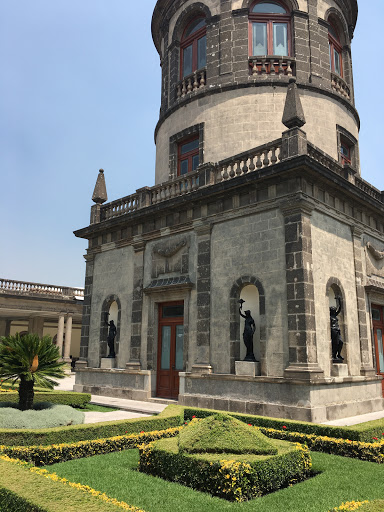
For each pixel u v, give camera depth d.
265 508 6.69
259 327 16.11
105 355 22.05
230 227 17.05
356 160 22.88
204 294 17.38
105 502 5.53
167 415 12.56
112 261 22.67
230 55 20.95
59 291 43.22
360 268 17.80
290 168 14.80
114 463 9.12
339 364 15.11
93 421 13.87
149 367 19.31
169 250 19.30
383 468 9.00
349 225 17.67
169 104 23.42
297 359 13.94
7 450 8.59
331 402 14.28
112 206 23.55
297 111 15.56
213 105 20.97
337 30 23.97
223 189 16.92
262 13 21.39
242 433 8.38
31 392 12.67
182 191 19.31
